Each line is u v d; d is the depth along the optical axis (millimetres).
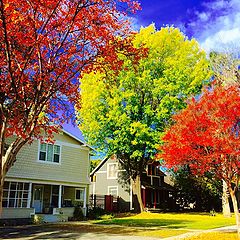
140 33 26766
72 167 27438
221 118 12023
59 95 11109
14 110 9711
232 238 13375
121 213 31766
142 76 26578
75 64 9992
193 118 12453
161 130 27281
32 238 14773
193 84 26672
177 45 27656
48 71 9484
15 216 22234
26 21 8719
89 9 9266
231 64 28266
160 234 15953
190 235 15125
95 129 28078
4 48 9227
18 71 9352
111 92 26938
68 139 27547
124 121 26797
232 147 11719
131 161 31969
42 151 25078
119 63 10531
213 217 27375
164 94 26656
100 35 9664
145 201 38688
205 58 27891
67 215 25922
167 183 46625
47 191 26891
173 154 12617
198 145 12422
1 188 8617
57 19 9234
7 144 20781
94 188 40125
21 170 23156
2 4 7840
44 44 9172
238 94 12188
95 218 27547
